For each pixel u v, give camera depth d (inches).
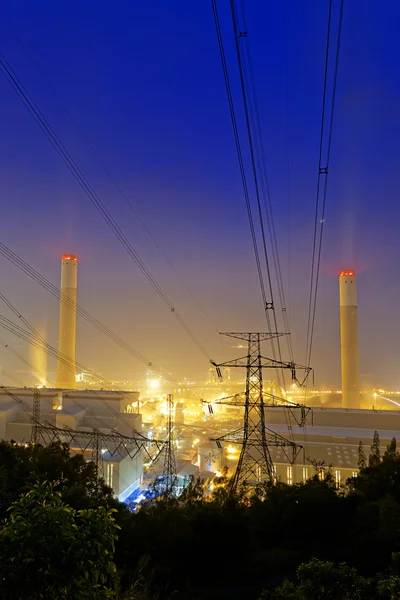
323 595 401.1
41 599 233.0
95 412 3184.1
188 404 6112.2
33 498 262.8
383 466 1077.8
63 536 241.3
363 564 714.2
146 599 535.2
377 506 868.0
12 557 233.8
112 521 272.4
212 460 3159.5
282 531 876.0
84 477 986.1
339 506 890.1
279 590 444.5
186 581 662.5
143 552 728.3
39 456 979.9
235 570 713.6
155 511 900.0
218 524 775.7
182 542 737.6
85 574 241.8
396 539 739.4
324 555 775.1
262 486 1417.3
